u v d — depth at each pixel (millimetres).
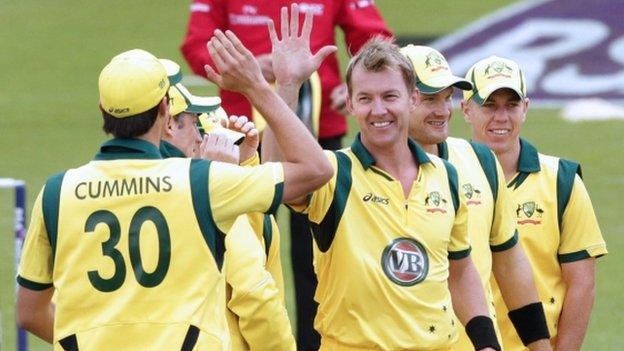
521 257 24328
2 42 95125
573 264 25844
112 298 19125
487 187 24109
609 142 68938
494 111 25891
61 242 19344
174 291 19047
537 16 84500
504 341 25562
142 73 19422
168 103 19938
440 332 21609
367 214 21656
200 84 80938
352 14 37156
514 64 26281
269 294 21766
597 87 80250
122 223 19188
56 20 100250
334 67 36594
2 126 73875
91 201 19312
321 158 19562
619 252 48375
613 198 57125
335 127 36750
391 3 100625
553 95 79875
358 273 21469
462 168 24172
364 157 21844
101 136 71750
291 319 39938
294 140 19516
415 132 24531
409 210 21734
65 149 68438
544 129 72250
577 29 83375
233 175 19266
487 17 88188
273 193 19250
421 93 24312
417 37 92500
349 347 21750
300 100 34625
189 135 22234
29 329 20312
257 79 19578
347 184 21688
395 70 21672
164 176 19266
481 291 22594
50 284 19984
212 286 19188
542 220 25750
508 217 24344
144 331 18984
